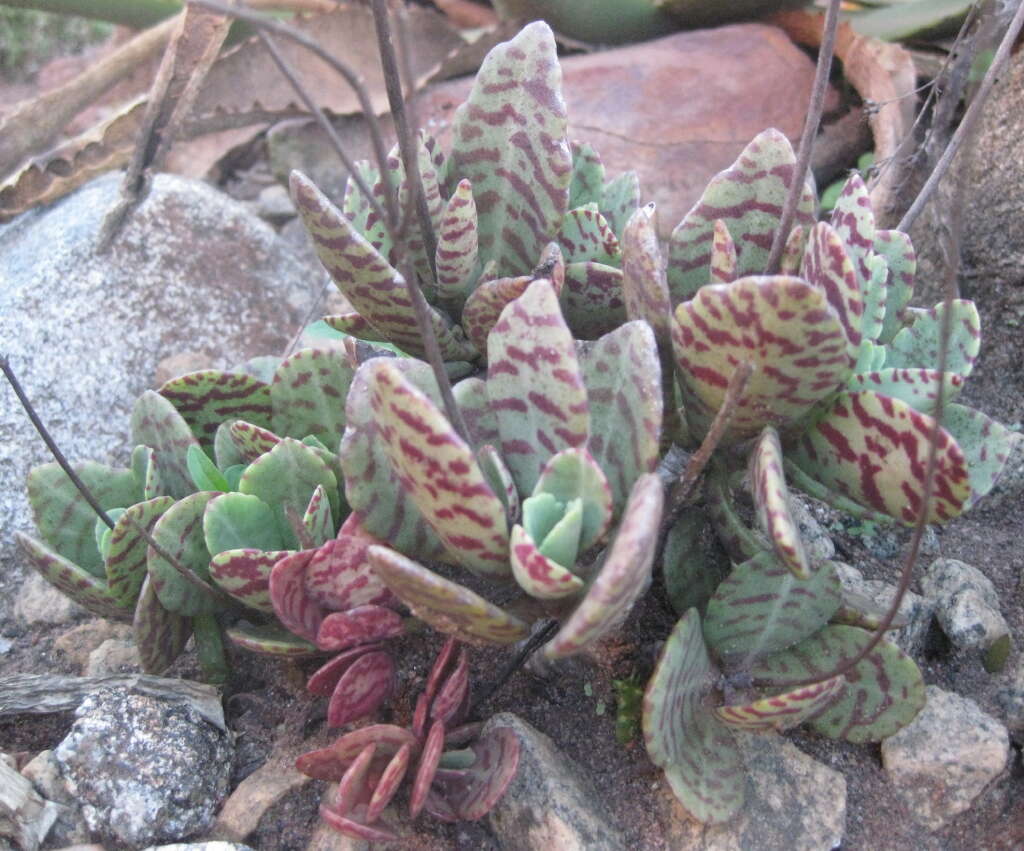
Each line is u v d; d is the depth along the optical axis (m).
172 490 0.45
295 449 0.41
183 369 0.58
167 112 0.59
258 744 0.43
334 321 0.45
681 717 0.38
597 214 0.44
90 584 0.41
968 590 0.45
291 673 0.43
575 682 0.42
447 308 0.44
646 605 0.43
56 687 0.43
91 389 0.56
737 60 0.64
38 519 0.43
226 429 0.44
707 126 0.63
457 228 0.41
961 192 0.31
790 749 0.41
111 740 0.40
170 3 0.72
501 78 0.42
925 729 0.41
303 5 0.70
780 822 0.39
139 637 0.41
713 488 0.41
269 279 0.62
